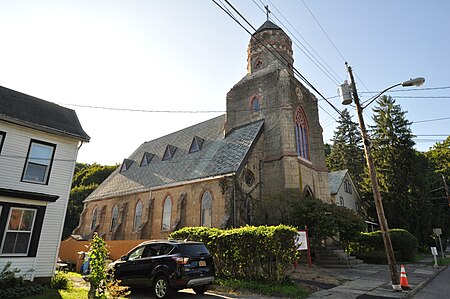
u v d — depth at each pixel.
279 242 12.05
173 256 10.34
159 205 25.95
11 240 12.21
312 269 17.11
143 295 11.09
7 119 13.45
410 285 13.09
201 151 27.36
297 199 19.73
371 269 18.88
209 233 14.40
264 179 23.55
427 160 50.19
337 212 18.94
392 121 37.19
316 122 28.83
